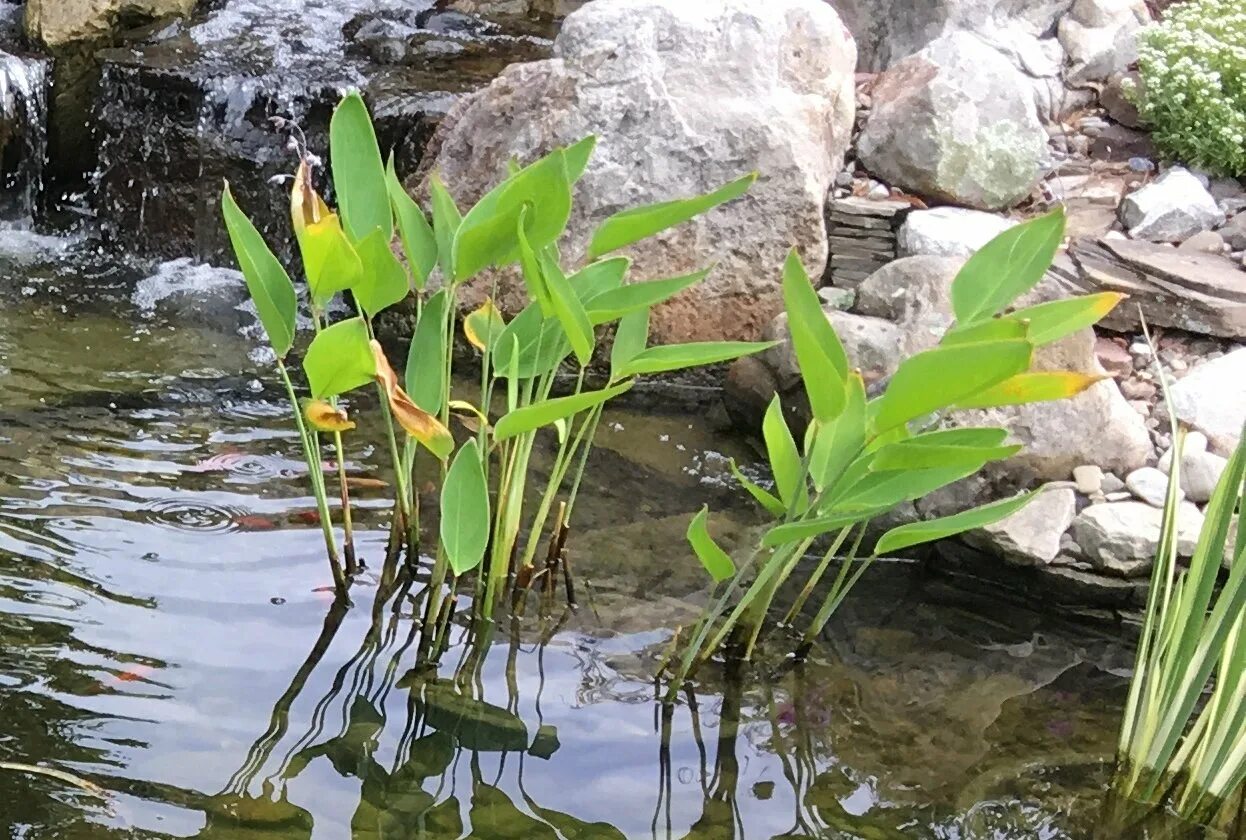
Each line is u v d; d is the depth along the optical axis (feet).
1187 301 11.27
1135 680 7.18
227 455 10.10
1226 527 6.73
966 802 6.84
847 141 13.89
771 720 7.47
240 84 15.58
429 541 9.03
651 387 12.44
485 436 8.04
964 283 7.44
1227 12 14.17
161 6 18.08
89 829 5.88
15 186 17.10
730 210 12.65
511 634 8.07
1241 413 10.36
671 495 10.15
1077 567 9.11
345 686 7.31
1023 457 9.66
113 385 11.39
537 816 6.38
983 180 13.10
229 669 7.34
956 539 9.42
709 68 13.16
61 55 17.31
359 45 17.84
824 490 7.27
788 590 9.00
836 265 12.87
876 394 10.58
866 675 8.07
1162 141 13.79
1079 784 7.09
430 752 6.81
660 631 8.25
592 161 12.80
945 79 13.43
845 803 6.74
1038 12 15.47
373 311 7.82
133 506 9.13
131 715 6.80
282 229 15.71
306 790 6.36
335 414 7.31
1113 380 10.61
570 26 13.43
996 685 8.11
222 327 13.34
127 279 14.84
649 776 6.82
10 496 9.07
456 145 13.56
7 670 7.05
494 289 8.24
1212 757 6.77
